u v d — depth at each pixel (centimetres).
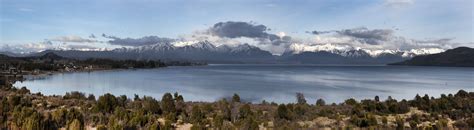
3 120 6372
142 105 8575
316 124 6575
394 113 7900
